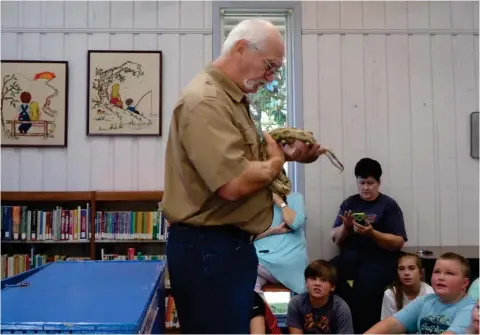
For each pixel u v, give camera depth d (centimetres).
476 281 202
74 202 368
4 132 361
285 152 155
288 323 252
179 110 140
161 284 202
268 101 378
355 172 340
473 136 374
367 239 324
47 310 123
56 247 369
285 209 322
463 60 377
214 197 140
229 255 143
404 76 375
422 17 377
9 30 366
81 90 368
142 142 368
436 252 333
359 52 374
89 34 369
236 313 143
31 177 363
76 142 366
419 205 372
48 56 368
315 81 372
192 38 371
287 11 378
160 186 367
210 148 131
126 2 370
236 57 145
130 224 345
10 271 343
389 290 275
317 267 243
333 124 372
